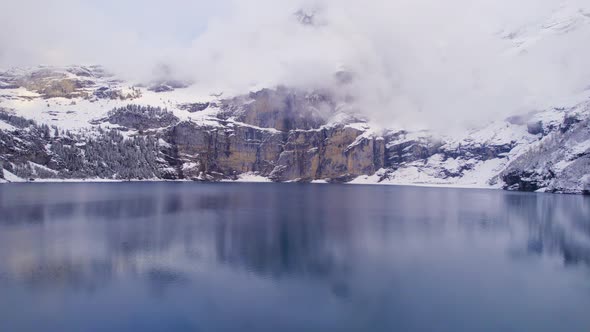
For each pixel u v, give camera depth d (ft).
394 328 143.33
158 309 157.69
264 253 244.42
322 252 249.96
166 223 345.10
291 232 313.94
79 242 262.06
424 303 166.81
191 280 191.72
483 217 415.85
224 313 154.81
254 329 141.49
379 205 547.90
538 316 154.20
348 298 171.73
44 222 336.70
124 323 145.18
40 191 626.64
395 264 224.12
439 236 305.12
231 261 225.15
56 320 146.92
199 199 581.94
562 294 177.78
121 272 201.16
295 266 217.56
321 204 551.59
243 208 477.36
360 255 244.63
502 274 206.59
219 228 324.39
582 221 386.52
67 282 185.37
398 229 334.44
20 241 262.26
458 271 211.41
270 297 171.94
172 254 237.25
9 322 144.77
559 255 246.27
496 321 149.79
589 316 154.92
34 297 167.22
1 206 426.51
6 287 177.47
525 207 517.96
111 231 302.45
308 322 148.56
